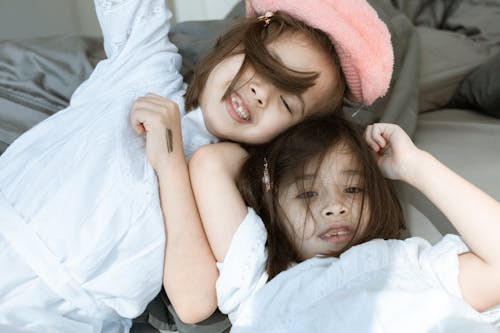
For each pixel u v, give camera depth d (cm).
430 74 142
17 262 67
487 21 159
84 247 67
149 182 70
